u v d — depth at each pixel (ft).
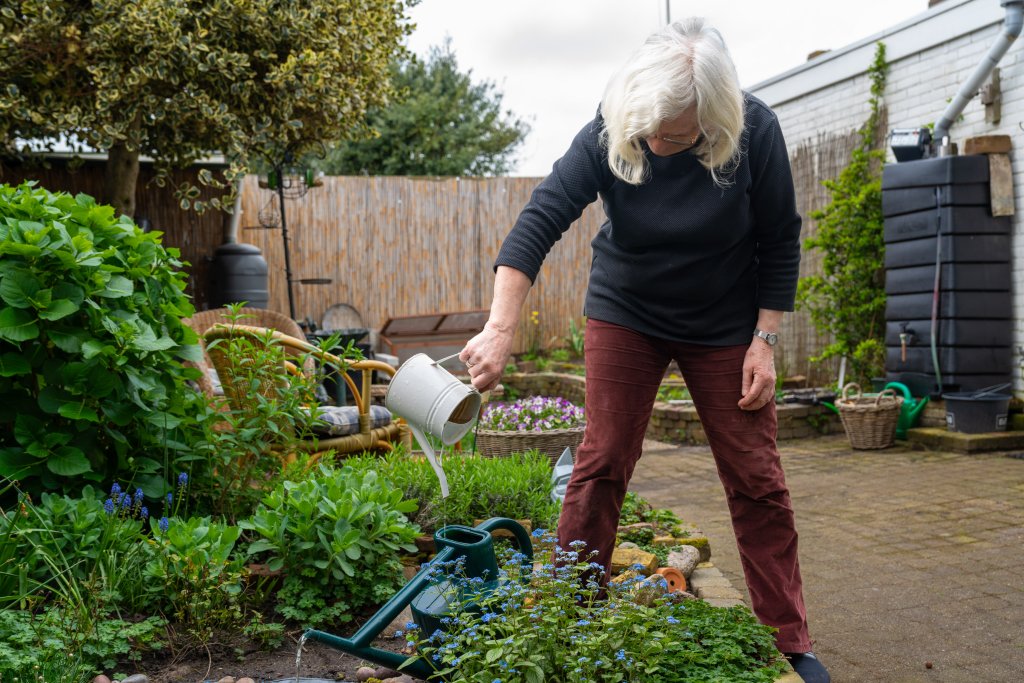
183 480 8.86
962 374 21.47
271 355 10.40
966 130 22.54
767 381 7.13
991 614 10.01
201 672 6.81
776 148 6.84
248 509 9.77
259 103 20.22
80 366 8.58
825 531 13.99
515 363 34.65
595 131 6.80
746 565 7.48
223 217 28.14
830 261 25.55
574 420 14.69
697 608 7.29
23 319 8.38
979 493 16.08
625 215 6.86
